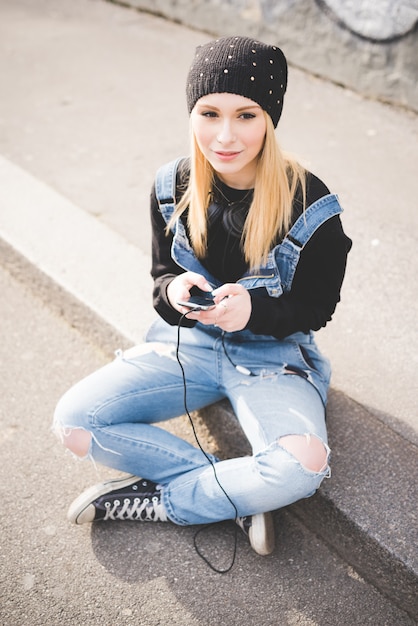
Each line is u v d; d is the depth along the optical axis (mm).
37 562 2006
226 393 2045
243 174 1854
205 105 1710
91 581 1954
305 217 1822
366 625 1838
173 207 1968
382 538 1850
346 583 1940
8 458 2328
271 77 1696
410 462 2033
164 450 2002
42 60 4992
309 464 1805
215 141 1741
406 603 1854
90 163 3752
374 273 2850
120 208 3355
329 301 1938
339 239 1850
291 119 4043
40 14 5840
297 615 1865
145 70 4762
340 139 3832
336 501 1942
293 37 4488
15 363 2715
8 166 3697
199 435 2371
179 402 2082
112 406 1986
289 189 1829
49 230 3158
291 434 1821
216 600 1902
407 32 3812
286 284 1925
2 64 4961
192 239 1949
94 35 5363
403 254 2947
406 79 3967
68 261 2957
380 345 2502
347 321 2617
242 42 1693
